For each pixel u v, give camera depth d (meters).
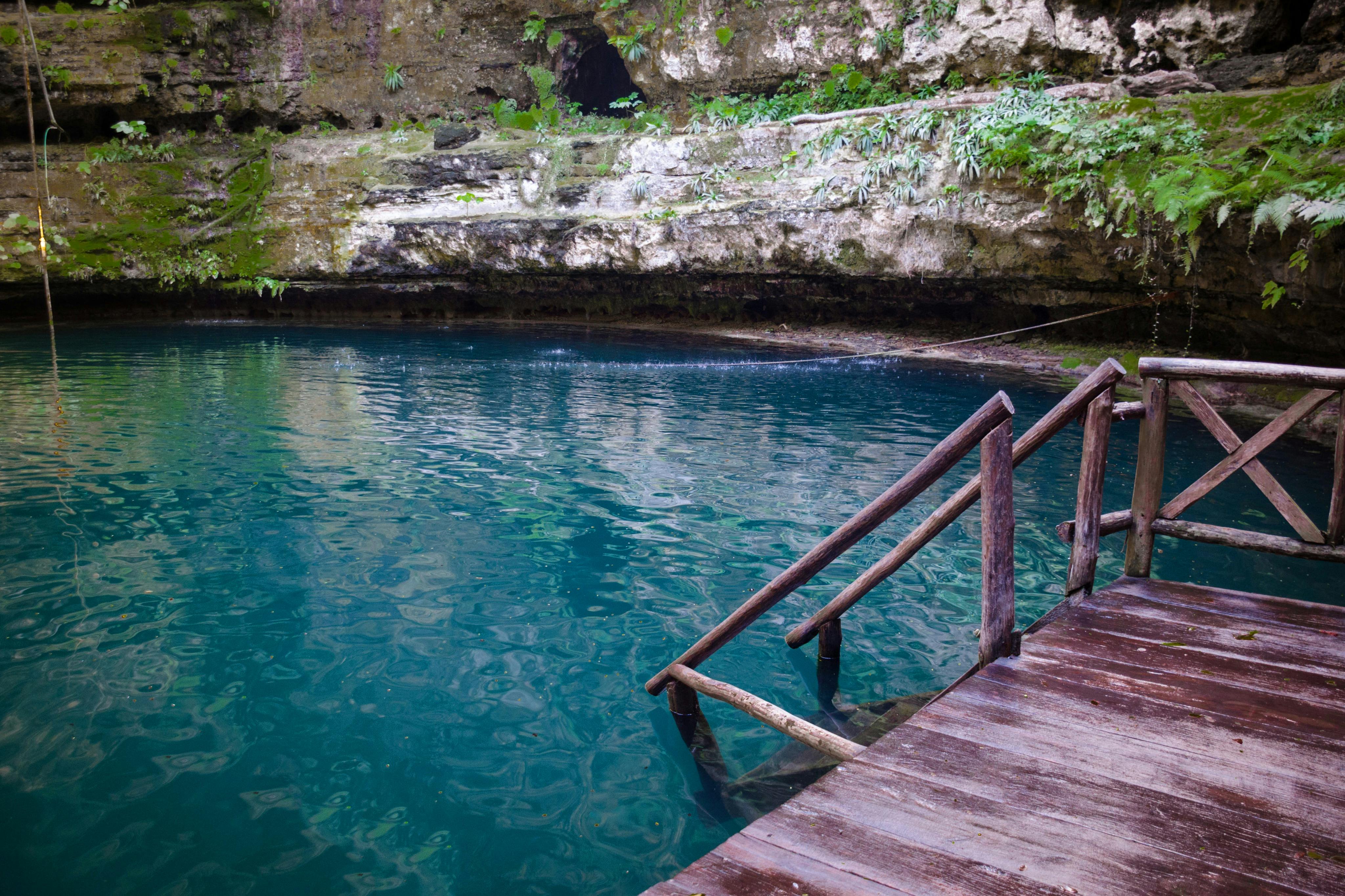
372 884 2.82
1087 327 15.66
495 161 20.69
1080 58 15.99
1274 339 12.20
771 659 4.51
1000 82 16.72
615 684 4.25
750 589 5.45
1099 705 2.96
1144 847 2.21
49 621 4.84
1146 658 3.34
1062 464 8.56
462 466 8.27
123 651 4.49
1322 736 2.76
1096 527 3.97
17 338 17.97
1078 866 2.13
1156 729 2.80
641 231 19.02
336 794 3.32
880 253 16.78
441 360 15.45
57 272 20.69
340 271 21.61
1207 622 3.69
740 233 18.11
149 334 18.97
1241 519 6.79
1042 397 11.91
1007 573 3.27
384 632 4.78
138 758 3.53
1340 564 5.79
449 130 21.55
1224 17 14.32
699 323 21.14
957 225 15.66
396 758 3.58
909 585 5.50
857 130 16.84
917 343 17.06
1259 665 3.28
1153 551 5.72
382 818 3.18
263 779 3.40
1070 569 4.04
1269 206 10.31
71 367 13.98
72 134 22.12
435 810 3.23
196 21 21.58
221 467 8.09
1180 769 2.57
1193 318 13.26
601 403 11.59
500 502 7.16
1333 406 10.27
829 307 19.23
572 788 3.39
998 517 3.23
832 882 2.07
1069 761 2.62
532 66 21.97
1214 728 2.81
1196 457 8.69
